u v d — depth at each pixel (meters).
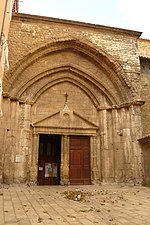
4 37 8.70
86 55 14.98
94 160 14.02
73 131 14.09
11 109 12.77
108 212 5.86
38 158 14.16
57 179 14.20
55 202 7.26
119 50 14.99
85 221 4.89
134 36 15.76
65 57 14.81
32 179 12.61
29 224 4.59
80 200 7.67
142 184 12.77
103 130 14.26
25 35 13.48
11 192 9.48
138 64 15.11
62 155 13.60
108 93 14.84
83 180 13.70
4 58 9.81
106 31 15.14
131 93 14.23
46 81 14.24
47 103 14.20
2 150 11.66
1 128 11.91
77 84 14.95
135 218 5.23
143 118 15.28
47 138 14.90
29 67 13.75
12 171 12.02
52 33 14.02
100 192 9.86
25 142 12.85
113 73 14.77
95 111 14.98
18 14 13.59
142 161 13.12
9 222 4.73
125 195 8.98
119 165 13.68
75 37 14.17
